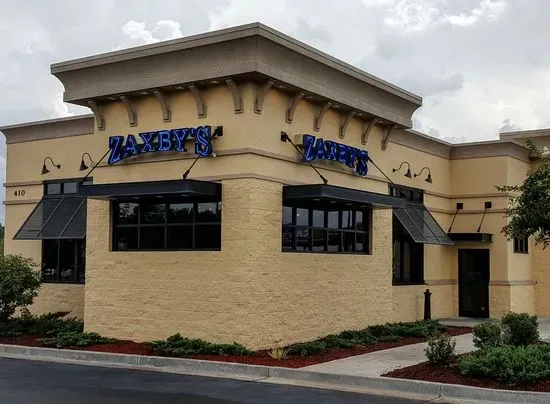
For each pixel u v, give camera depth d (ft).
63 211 74.02
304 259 57.62
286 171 56.24
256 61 51.24
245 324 51.78
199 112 55.01
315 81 57.82
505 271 85.92
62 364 50.72
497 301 85.87
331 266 60.90
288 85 55.11
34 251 77.25
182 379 44.24
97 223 60.13
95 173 60.85
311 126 59.72
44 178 77.30
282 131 56.13
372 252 67.05
